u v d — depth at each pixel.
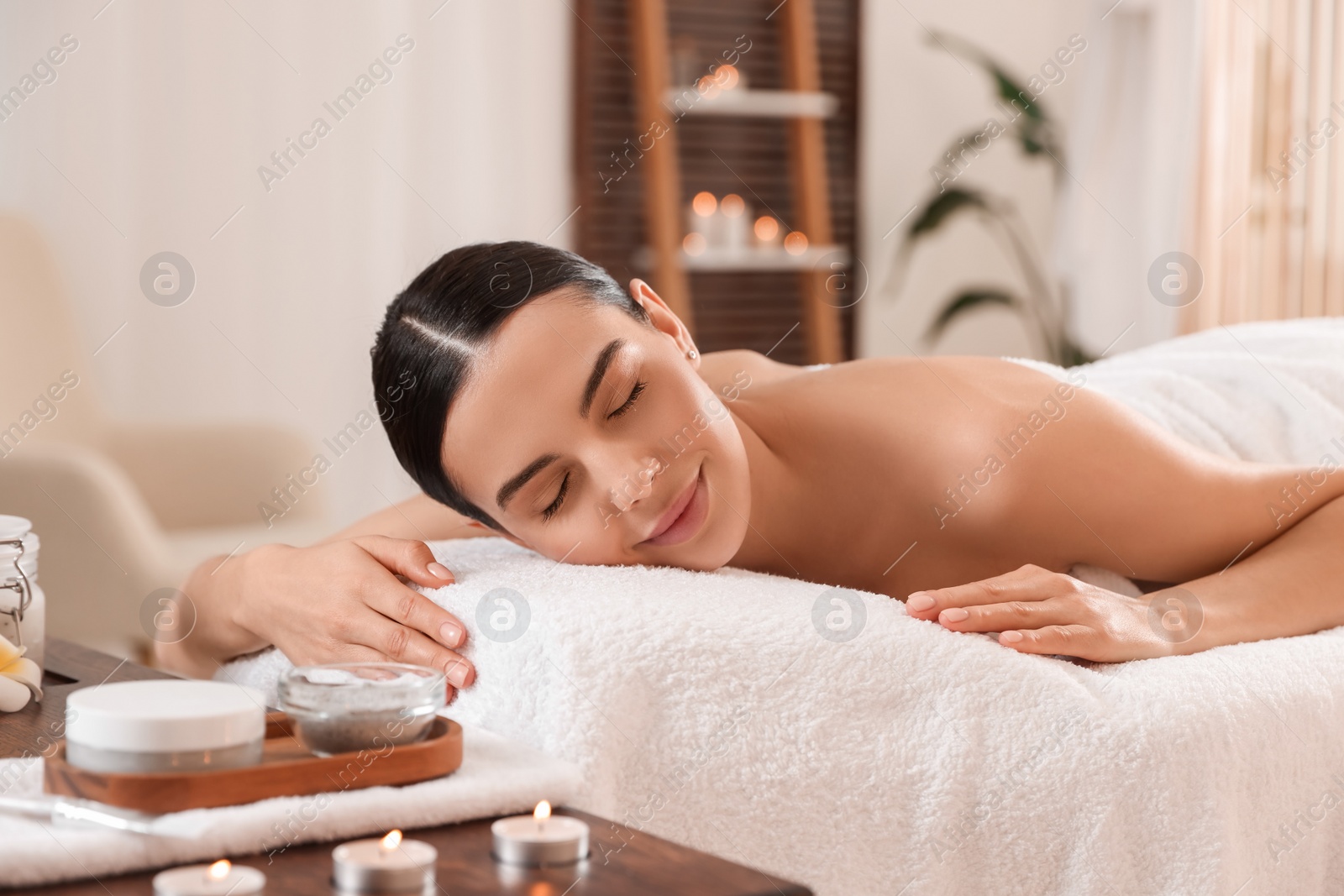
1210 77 2.90
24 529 0.89
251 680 0.98
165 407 2.74
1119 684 0.77
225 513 2.30
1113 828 0.74
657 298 1.02
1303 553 0.97
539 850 0.54
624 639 0.75
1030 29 3.79
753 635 0.76
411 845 0.53
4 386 2.29
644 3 3.19
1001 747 0.75
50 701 0.84
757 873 0.53
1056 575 0.86
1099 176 3.06
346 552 0.91
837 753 0.75
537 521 0.91
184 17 2.72
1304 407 1.24
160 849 0.53
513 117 3.11
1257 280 2.90
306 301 2.87
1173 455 1.00
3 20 2.59
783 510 1.07
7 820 0.56
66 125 2.63
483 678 0.81
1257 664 0.82
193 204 2.75
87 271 2.67
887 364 1.16
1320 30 2.75
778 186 3.51
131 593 1.87
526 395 0.87
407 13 2.96
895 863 0.76
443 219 3.03
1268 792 0.78
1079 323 3.21
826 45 3.57
